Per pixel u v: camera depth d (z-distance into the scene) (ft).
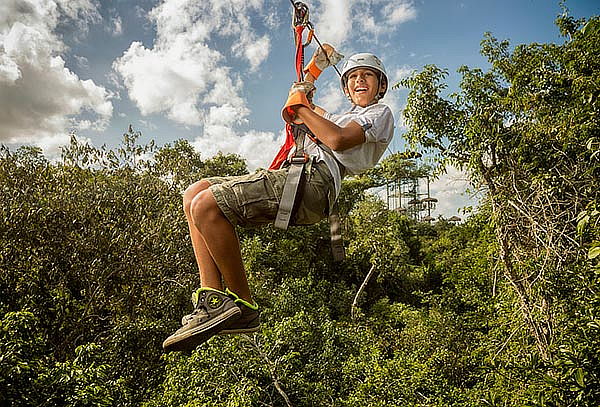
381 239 75.31
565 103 24.57
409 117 29.09
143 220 39.19
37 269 34.73
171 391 30.27
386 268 73.92
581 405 13.78
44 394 19.80
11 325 20.61
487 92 28.32
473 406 25.18
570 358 14.57
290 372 34.37
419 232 109.81
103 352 34.30
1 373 18.66
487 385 28.30
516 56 29.25
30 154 40.68
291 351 36.40
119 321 38.04
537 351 24.16
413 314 52.37
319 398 32.19
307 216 6.06
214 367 31.14
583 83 21.24
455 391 29.91
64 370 21.66
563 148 22.54
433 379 31.99
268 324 41.98
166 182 45.11
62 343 35.83
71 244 36.99
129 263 38.73
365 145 6.38
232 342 32.37
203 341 5.53
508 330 28.12
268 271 60.13
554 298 22.57
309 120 6.00
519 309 26.48
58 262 37.11
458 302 45.88
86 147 41.60
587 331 16.15
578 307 20.77
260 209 5.80
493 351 28.43
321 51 7.14
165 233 40.06
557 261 22.63
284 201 5.73
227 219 5.73
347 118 6.71
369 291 79.82
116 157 42.93
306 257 74.84
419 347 42.16
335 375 36.29
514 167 25.79
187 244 41.09
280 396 32.40
